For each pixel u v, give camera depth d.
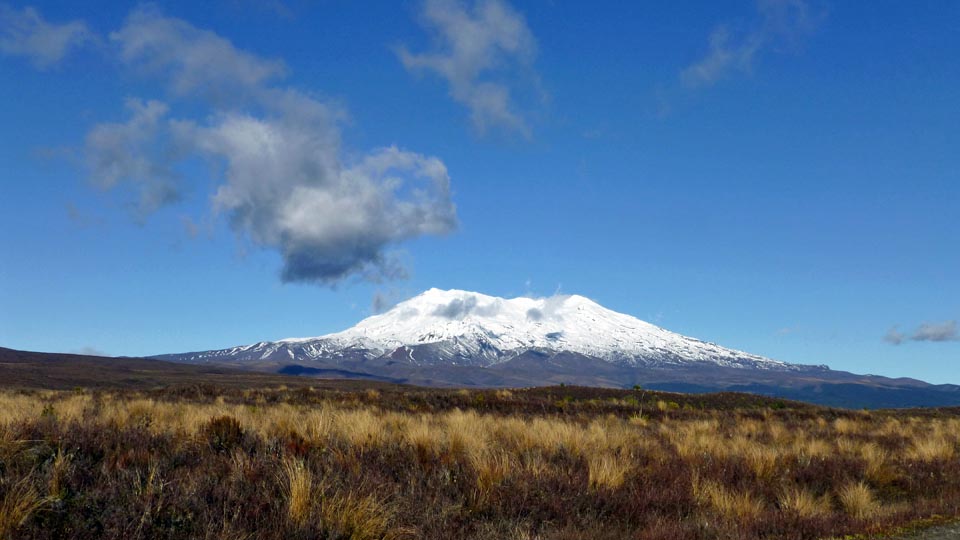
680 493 11.04
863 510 10.97
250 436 12.55
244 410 20.62
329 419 15.33
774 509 10.89
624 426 24.44
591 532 8.77
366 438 13.02
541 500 9.95
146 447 10.73
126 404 23.03
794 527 9.34
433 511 8.97
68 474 8.45
